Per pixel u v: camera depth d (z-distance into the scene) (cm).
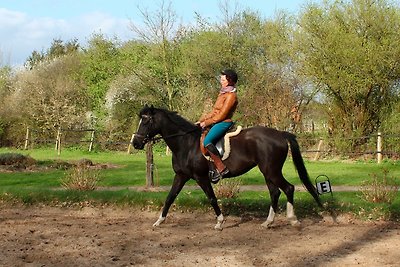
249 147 896
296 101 2831
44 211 1089
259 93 2998
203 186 922
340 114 2653
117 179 1570
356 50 2436
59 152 2822
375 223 966
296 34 2612
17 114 3544
